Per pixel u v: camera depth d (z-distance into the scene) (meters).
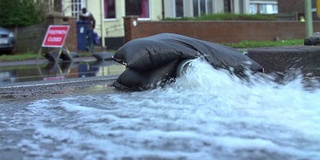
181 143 2.55
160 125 2.99
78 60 13.73
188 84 4.38
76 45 16.36
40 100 4.37
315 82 4.81
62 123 3.20
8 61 13.71
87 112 3.57
